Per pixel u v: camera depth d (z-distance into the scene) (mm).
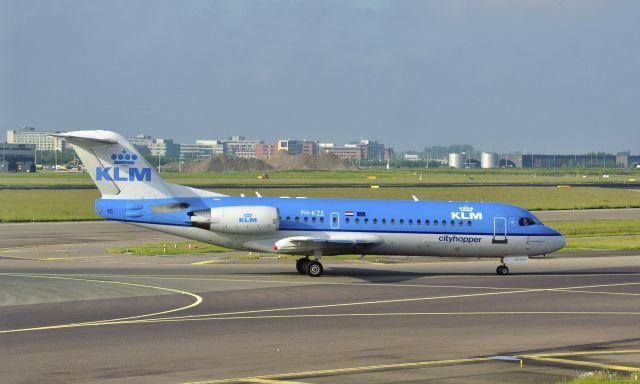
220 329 49062
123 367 38750
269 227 77062
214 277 74812
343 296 63906
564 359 40969
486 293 66562
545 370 38469
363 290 67562
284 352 42344
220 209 76562
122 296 62312
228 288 67562
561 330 49531
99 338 46031
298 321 52219
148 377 36781
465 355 41844
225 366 39031
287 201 79688
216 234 77438
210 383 35656
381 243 79500
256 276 76250
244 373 37594
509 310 57656
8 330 48281
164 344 44375
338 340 45812
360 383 35719
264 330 48875
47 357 40969
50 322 51094
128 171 76500
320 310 56906
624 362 40375
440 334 47938
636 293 67125
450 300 62438
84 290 65188
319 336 47031
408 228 79750
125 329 48875
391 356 41500
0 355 41406
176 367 38812
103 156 76062
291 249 75688
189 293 64375
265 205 78562
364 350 43000
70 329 48750
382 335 47469
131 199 76625
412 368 38719
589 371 38344
